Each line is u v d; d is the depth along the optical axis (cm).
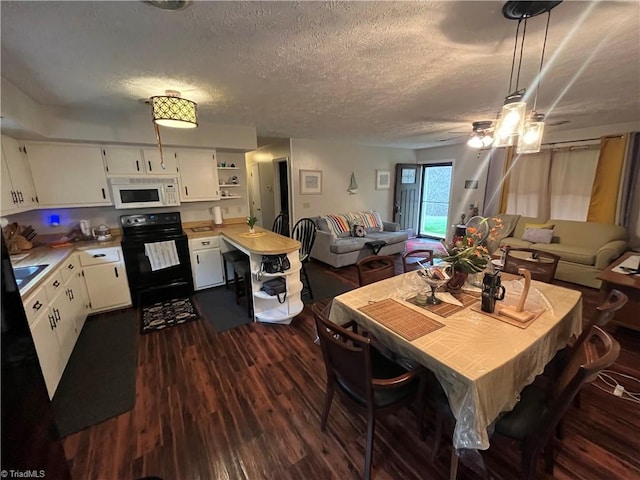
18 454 83
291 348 250
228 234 342
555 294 183
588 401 183
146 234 341
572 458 147
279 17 128
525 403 133
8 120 199
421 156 691
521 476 124
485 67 191
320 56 169
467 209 602
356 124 376
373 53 166
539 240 438
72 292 257
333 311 183
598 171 410
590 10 126
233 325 288
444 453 152
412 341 133
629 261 293
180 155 350
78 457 151
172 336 269
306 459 150
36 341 174
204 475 142
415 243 656
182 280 353
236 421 173
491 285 158
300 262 308
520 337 135
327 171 564
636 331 262
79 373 217
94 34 139
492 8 123
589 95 260
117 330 278
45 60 166
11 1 109
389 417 176
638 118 363
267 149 627
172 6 114
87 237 320
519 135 156
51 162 282
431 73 200
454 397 116
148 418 176
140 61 172
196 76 197
